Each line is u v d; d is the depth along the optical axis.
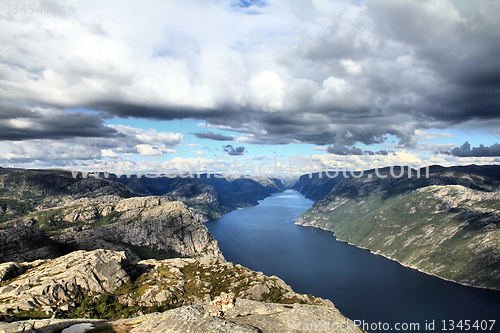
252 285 150.12
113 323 67.38
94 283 134.88
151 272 172.88
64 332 63.16
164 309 129.12
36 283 125.62
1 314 102.31
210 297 142.88
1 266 138.50
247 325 54.59
